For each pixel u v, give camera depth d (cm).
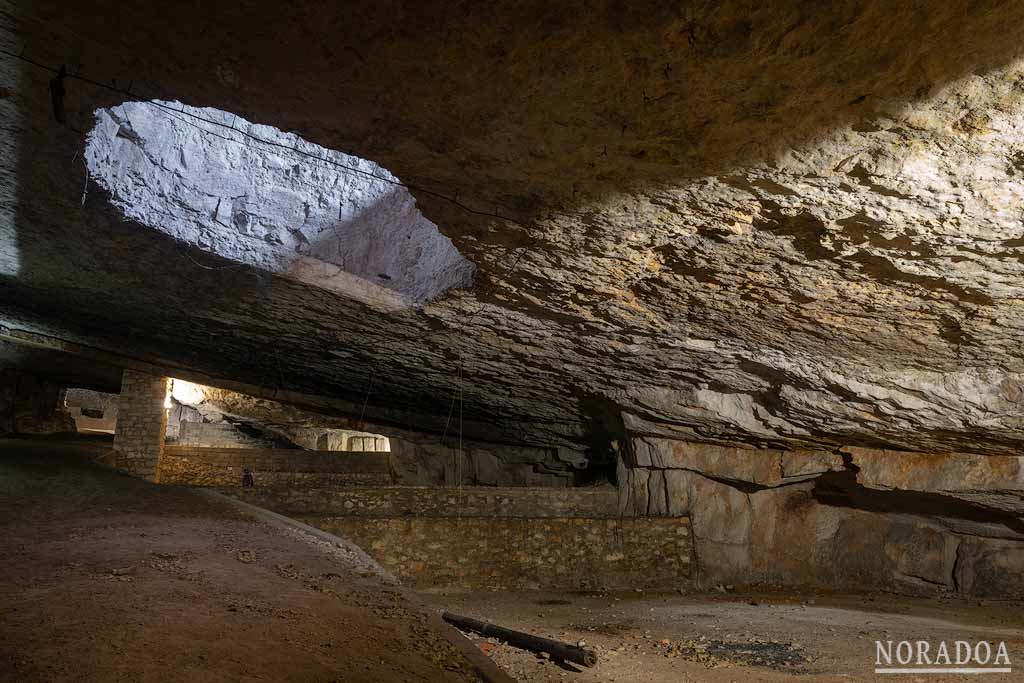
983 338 659
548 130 414
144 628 381
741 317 717
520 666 640
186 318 1088
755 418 1055
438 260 788
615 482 1513
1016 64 312
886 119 361
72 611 404
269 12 333
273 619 438
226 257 759
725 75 344
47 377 1958
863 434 1004
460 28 331
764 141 396
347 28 339
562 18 317
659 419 1177
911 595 1205
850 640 799
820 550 1308
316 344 1109
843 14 298
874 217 464
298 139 665
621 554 1236
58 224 755
